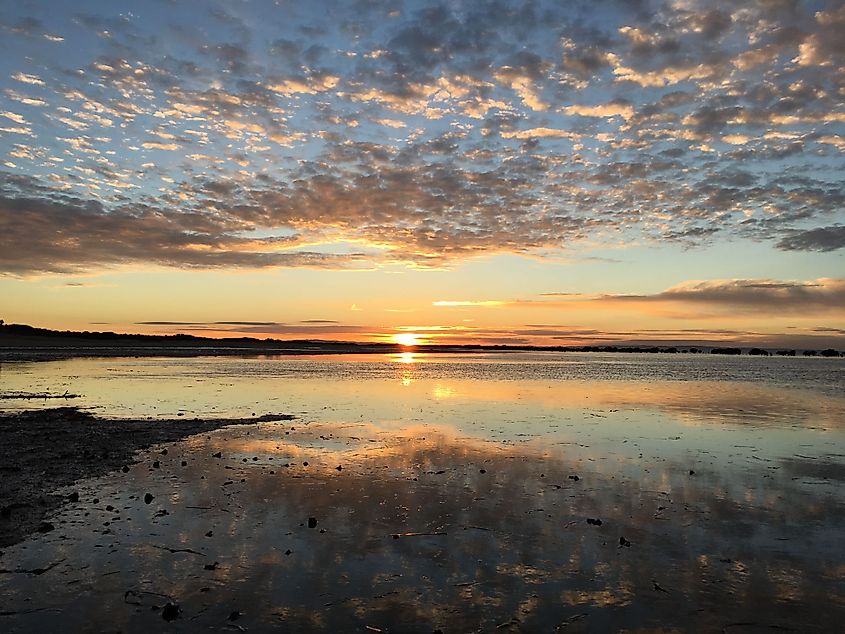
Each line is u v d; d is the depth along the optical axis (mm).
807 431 21688
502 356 175000
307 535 10039
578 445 18516
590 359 145750
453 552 9375
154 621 7094
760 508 11883
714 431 21516
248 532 10156
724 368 88812
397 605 7586
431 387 41969
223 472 14445
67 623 7035
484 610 7492
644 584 8297
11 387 36969
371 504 11828
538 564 8953
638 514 11414
